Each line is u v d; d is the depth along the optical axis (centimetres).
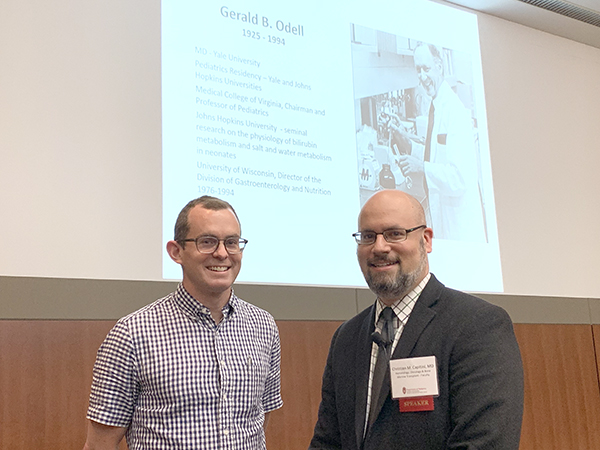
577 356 492
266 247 369
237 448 185
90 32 340
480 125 492
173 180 348
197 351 188
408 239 199
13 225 307
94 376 187
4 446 285
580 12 527
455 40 492
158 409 182
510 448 173
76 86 332
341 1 435
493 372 181
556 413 467
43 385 299
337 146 410
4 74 316
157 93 353
